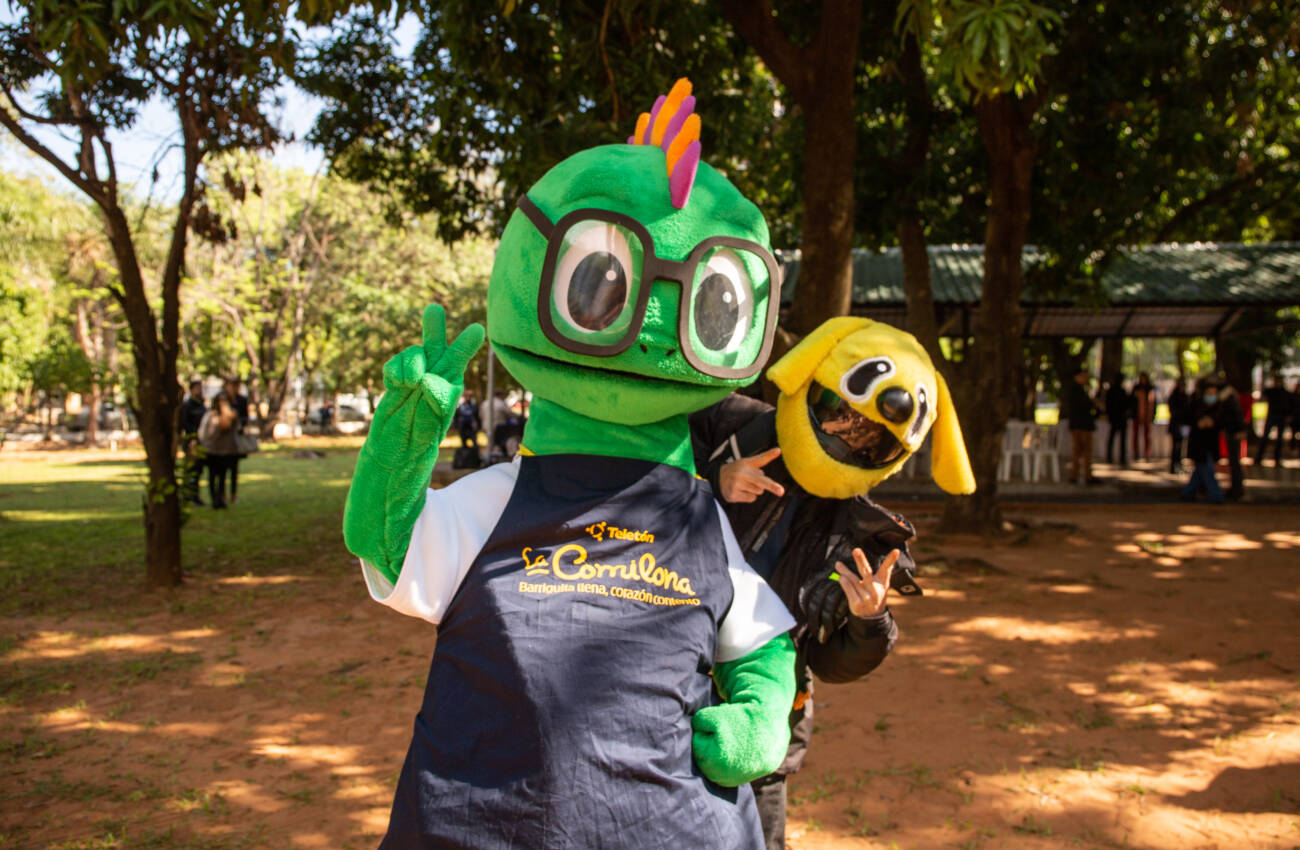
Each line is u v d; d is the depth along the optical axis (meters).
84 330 31.52
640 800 1.53
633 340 1.65
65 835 3.70
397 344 28.75
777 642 1.81
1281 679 5.50
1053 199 10.83
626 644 1.59
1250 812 3.83
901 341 2.08
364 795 4.07
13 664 6.02
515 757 1.53
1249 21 9.15
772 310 1.83
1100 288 12.06
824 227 7.18
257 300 31.88
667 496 1.77
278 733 4.82
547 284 1.67
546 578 1.63
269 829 3.75
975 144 10.65
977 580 8.28
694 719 1.67
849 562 2.02
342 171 11.05
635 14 7.15
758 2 7.16
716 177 1.87
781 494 1.95
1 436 27.17
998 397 10.07
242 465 22.25
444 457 23.02
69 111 7.55
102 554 9.90
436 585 1.66
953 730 4.76
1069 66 9.19
